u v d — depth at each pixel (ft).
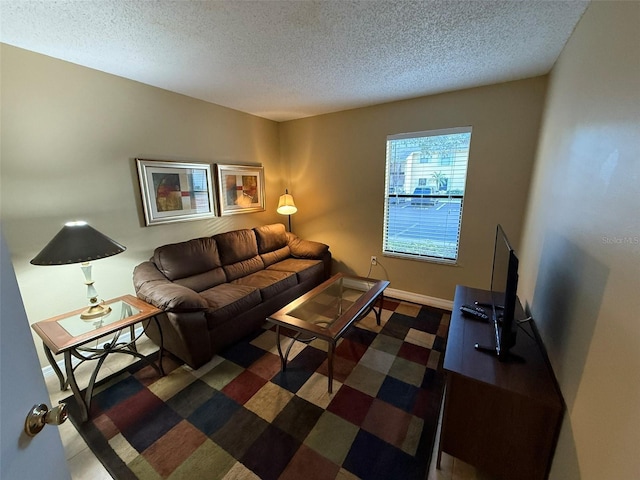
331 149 11.95
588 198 3.69
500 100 8.40
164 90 8.68
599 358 2.91
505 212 8.91
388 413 5.69
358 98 9.73
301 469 4.59
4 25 5.08
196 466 4.66
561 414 3.68
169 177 9.04
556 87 6.40
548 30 5.32
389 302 10.98
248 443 5.06
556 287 4.62
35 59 6.22
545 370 4.27
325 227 12.84
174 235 9.46
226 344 7.88
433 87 8.69
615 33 3.29
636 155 2.57
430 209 10.27
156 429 5.35
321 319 7.04
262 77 7.76
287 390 6.34
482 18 5.01
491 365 4.37
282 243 12.40
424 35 5.61
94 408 5.87
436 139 9.71
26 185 6.32
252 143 11.95
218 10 4.71
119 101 7.68
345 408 5.82
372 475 4.50
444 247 10.26
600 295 3.06
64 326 6.04
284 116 12.23
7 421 1.94
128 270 8.30
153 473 4.56
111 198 7.76
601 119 3.53
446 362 4.44
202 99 9.75
